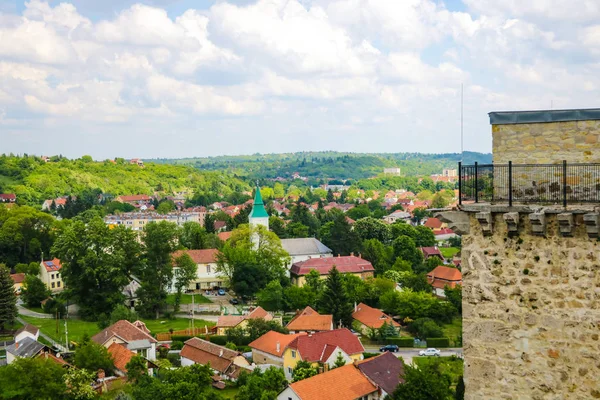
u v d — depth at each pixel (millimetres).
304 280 145375
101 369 80188
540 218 15367
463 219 16828
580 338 15336
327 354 84750
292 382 72188
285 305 128250
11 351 89688
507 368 16250
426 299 118438
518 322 16125
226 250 139500
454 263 172125
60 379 69375
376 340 107250
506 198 16922
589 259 15195
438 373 71125
